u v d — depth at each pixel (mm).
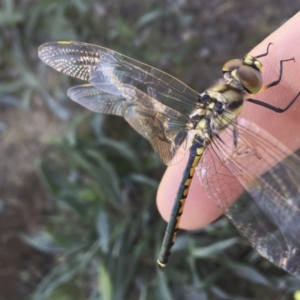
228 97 83
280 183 78
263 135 79
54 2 137
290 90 90
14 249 141
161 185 98
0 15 140
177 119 86
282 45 90
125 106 87
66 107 140
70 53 83
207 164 86
